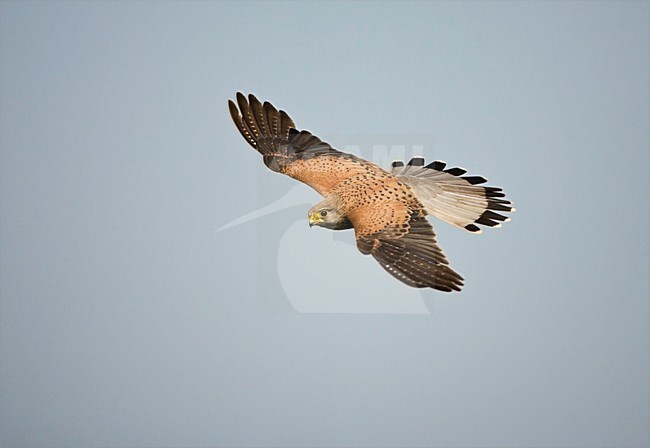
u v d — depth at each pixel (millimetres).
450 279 10188
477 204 11492
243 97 12969
